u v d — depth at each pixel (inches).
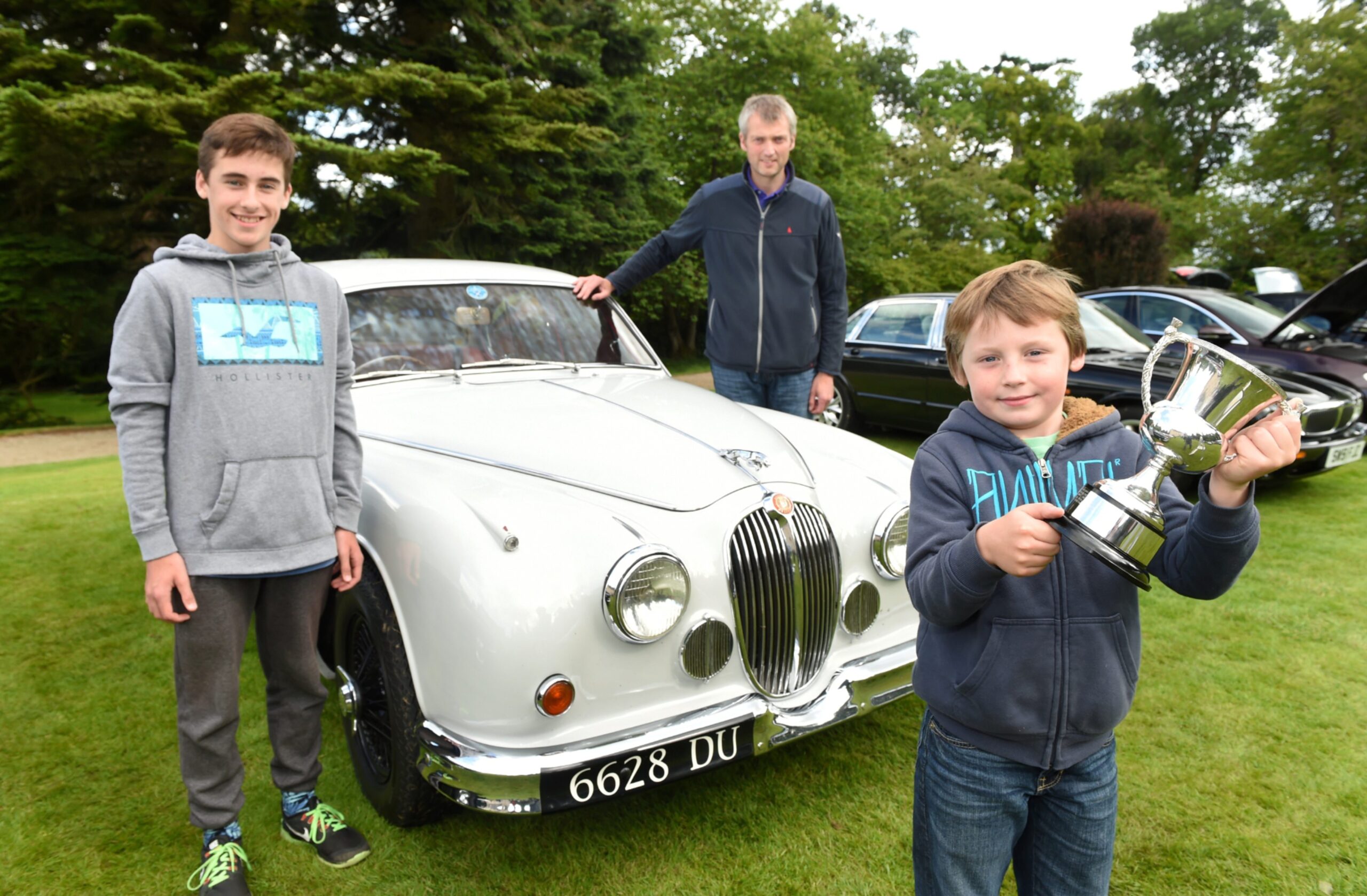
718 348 152.8
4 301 475.8
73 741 104.2
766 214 144.9
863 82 1656.0
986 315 49.6
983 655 49.4
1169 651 129.3
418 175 462.0
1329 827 86.6
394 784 83.3
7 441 453.1
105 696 116.1
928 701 52.7
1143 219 620.4
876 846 84.7
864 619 93.8
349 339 83.6
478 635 72.0
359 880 80.0
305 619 79.1
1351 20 880.9
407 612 77.7
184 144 405.7
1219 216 983.0
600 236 612.7
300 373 76.1
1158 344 44.1
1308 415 202.4
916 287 954.7
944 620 47.4
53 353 629.9
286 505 74.1
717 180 149.1
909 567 50.5
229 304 72.9
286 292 76.4
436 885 79.3
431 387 115.5
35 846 84.0
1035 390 49.2
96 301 507.2
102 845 84.6
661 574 77.0
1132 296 296.5
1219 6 1785.2
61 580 161.8
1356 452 211.9
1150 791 93.4
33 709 112.3
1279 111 938.7
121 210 497.4
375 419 104.3
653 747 75.9
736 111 899.4
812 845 84.9
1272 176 949.2
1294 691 116.0
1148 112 1829.5
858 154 1042.7
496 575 73.2
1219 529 42.3
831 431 118.6
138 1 460.1
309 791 85.6
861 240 922.1
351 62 504.1
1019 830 53.5
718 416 106.7
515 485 84.2
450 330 123.3
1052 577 48.9
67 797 92.4
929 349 279.4
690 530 82.7
